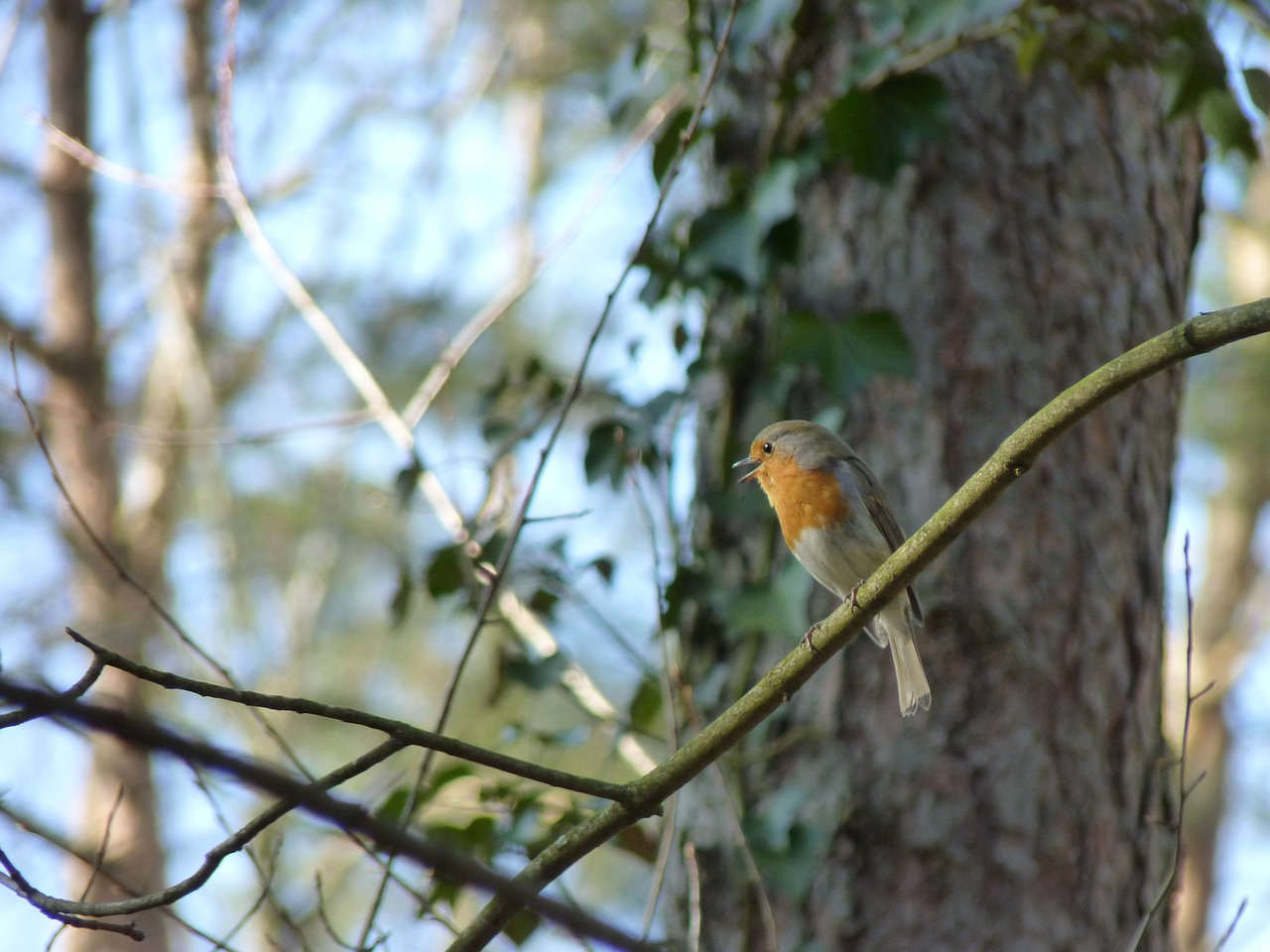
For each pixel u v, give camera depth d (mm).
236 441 12953
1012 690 8750
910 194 9617
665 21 19438
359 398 19359
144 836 16344
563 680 11250
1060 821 8578
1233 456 20719
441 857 5000
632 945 5246
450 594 11203
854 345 9086
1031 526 9023
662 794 6570
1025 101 9758
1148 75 10273
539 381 11492
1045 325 9367
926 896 8445
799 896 8531
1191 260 10805
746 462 9852
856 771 8766
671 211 12219
